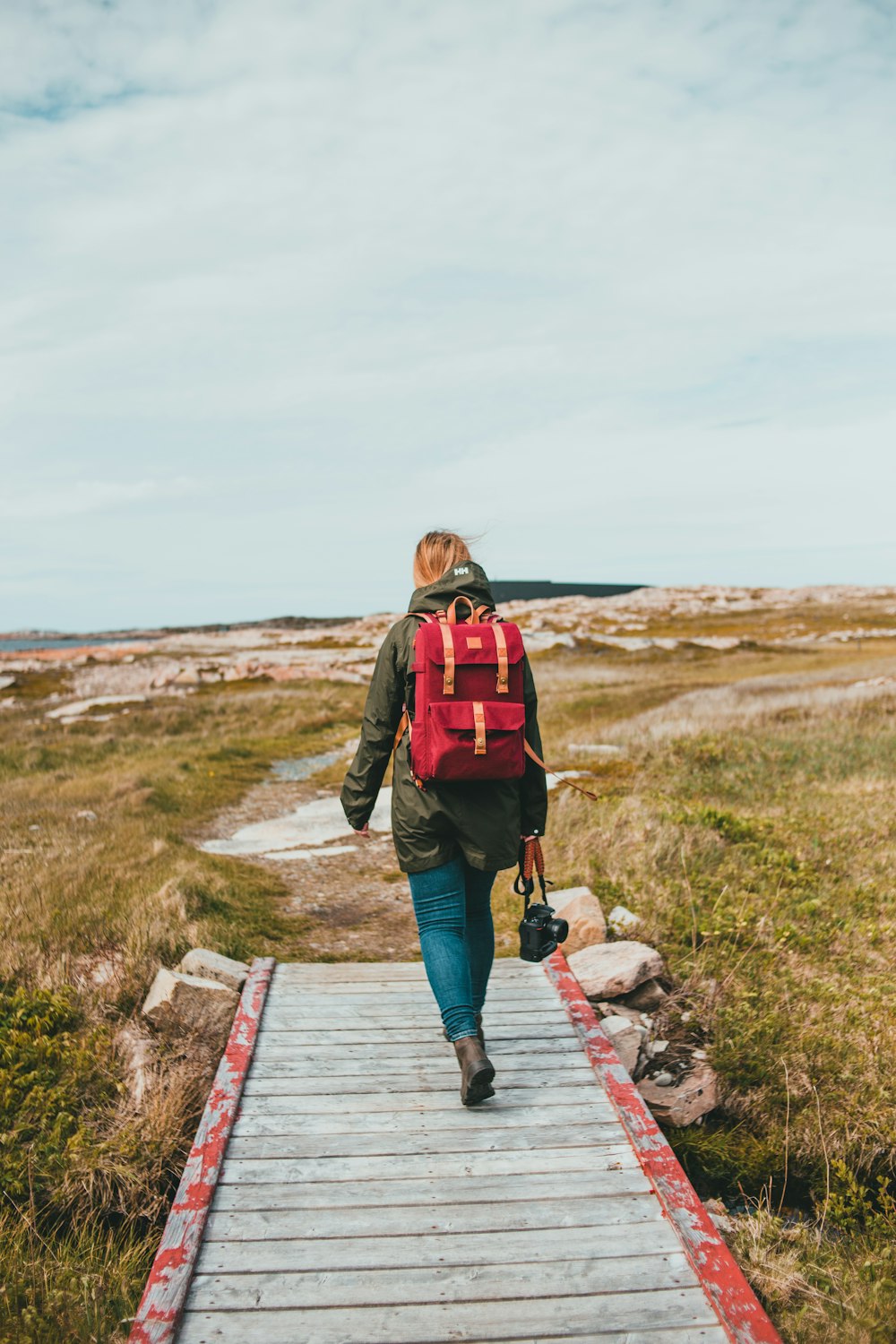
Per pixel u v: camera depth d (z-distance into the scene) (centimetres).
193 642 10400
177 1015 448
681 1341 231
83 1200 370
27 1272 320
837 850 763
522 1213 280
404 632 322
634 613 10875
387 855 898
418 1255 261
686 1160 411
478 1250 263
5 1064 433
